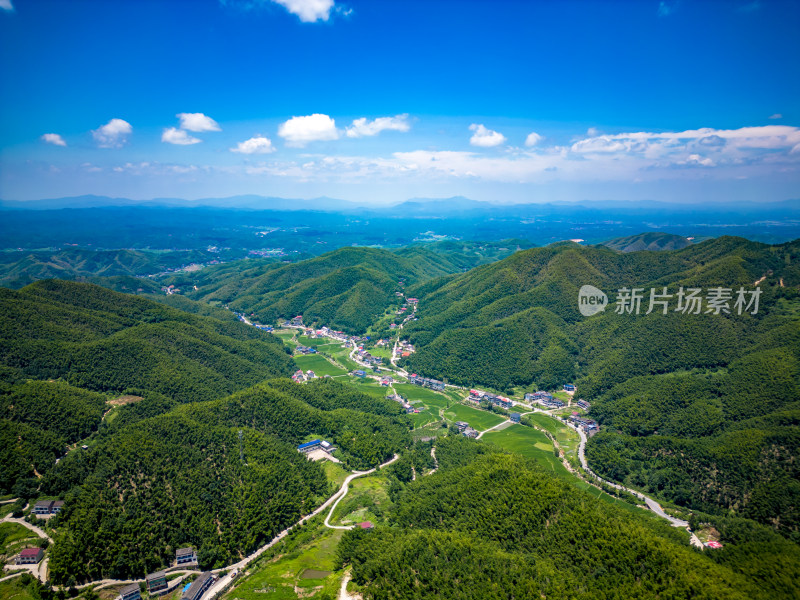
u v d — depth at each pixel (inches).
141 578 6294.3
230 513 7175.2
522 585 5433.1
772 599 5526.6
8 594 5743.1
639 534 6082.7
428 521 7214.6
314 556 6712.6
